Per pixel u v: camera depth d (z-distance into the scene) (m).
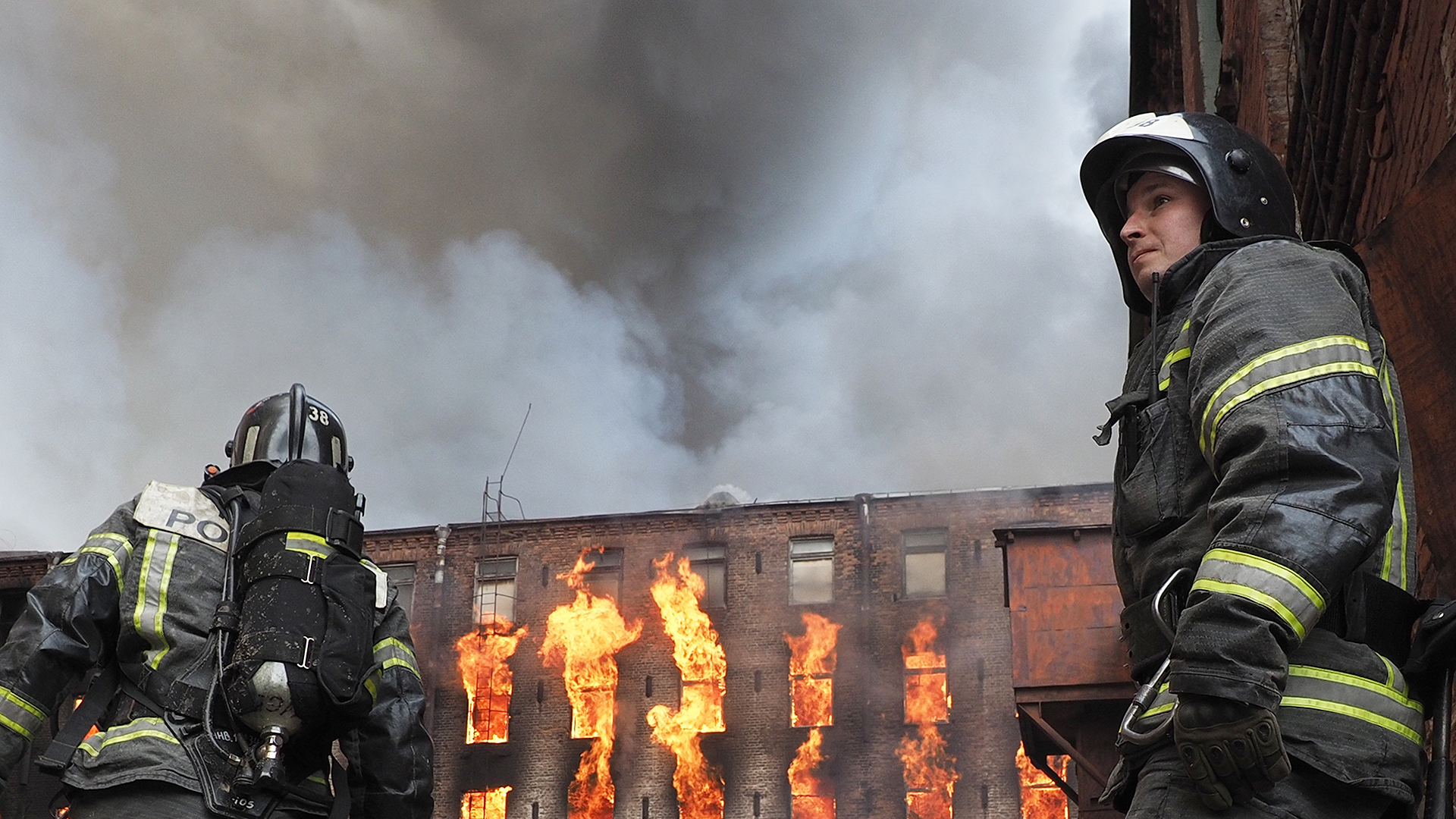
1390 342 3.59
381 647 3.47
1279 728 1.80
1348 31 5.29
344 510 3.38
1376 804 1.84
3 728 3.01
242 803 3.05
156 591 3.19
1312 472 1.83
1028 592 21.25
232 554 3.29
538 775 35.97
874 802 34.22
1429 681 1.96
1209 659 1.77
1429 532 3.49
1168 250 2.42
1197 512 2.07
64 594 3.13
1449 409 3.34
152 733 3.06
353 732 3.44
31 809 25.70
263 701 3.04
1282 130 8.58
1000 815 33.41
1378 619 1.93
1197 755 1.79
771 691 35.69
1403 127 4.87
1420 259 3.37
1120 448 2.29
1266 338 1.97
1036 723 20.22
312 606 3.18
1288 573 1.76
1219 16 12.09
